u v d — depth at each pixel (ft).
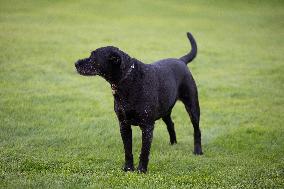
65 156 31.76
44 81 57.52
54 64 67.82
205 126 42.42
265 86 59.06
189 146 36.60
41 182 25.72
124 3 146.92
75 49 80.33
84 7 137.59
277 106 49.65
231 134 39.40
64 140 36.09
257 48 89.51
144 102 27.61
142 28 110.22
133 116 27.91
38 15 120.06
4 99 47.11
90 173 28.22
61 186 25.04
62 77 60.39
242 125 42.75
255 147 35.88
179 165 30.73
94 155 32.30
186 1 154.61
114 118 43.39
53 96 50.03
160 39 95.61
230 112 47.06
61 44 84.33
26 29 98.58
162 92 29.43
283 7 145.48
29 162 29.48
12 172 27.61
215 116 45.88
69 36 93.66
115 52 26.81
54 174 27.50
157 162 31.30
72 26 107.65
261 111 47.42
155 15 132.16
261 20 126.11
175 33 104.99
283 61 77.00
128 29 107.86
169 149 35.32
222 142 37.27
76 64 27.73
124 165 30.01
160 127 41.65
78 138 36.68
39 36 91.20
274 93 55.31
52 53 75.66
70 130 38.65
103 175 27.84
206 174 28.66
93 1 147.33
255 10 142.10
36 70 63.10
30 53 74.38
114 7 140.46
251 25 118.83
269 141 37.47
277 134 39.01
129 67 27.09
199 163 31.22
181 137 39.14
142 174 28.04
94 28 106.32
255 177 27.78
